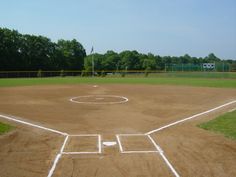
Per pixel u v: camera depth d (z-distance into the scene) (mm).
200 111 16297
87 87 33125
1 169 7484
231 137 10500
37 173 7211
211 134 10992
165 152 8789
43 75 72250
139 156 8414
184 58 139625
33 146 9477
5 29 89125
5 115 15141
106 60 112438
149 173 7168
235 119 13664
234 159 8195
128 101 20656
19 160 8148
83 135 10891
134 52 116000
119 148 9188
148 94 25250
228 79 51125
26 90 29516
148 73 68000
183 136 10703
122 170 7359
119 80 48344
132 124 12859
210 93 26000
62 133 11211
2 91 28547
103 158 8250
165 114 15422
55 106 18406
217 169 7441
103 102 20141
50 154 8656
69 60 105562
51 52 98688
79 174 7113
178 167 7570
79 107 17922
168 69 70562
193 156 8438
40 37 96375
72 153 8719
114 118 14289
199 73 64000
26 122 13305
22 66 87625
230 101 20453
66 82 43031
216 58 144500
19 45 89375
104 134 11023
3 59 81625
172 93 26062
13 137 10602
